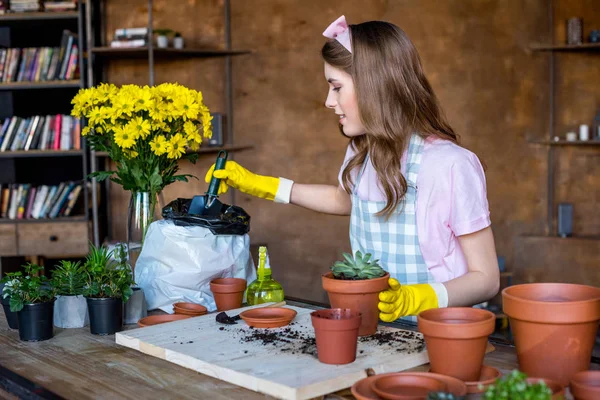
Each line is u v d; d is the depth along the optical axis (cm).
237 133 489
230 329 138
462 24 467
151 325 146
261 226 491
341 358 112
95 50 445
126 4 477
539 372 103
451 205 160
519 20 466
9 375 118
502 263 455
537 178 475
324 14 475
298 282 491
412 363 115
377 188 173
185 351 122
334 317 115
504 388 78
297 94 482
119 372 119
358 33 159
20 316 141
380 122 159
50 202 455
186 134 184
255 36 482
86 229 449
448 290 139
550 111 470
